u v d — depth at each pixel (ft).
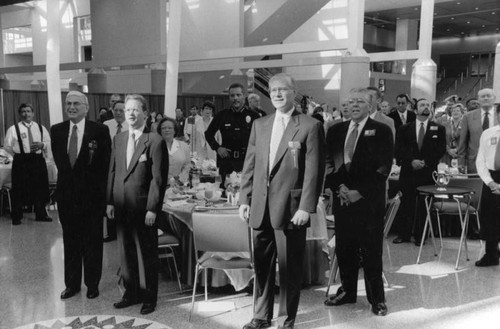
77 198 13.21
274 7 48.62
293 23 50.39
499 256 17.44
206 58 44.75
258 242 11.23
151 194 12.24
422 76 43.50
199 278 14.21
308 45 39.06
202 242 11.81
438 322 12.00
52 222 23.54
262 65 50.19
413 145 19.10
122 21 51.83
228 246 11.68
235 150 19.99
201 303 13.35
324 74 66.03
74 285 13.85
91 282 13.70
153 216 12.24
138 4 50.39
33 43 75.00
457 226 21.08
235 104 19.77
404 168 19.44
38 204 23.68
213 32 50.88
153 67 54.34
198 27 51.75
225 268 11.98
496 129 16.22
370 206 12.03
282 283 11.06
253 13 49.88
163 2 49.08
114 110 19.97
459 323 11.96
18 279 15.31
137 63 50.31
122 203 12.48
